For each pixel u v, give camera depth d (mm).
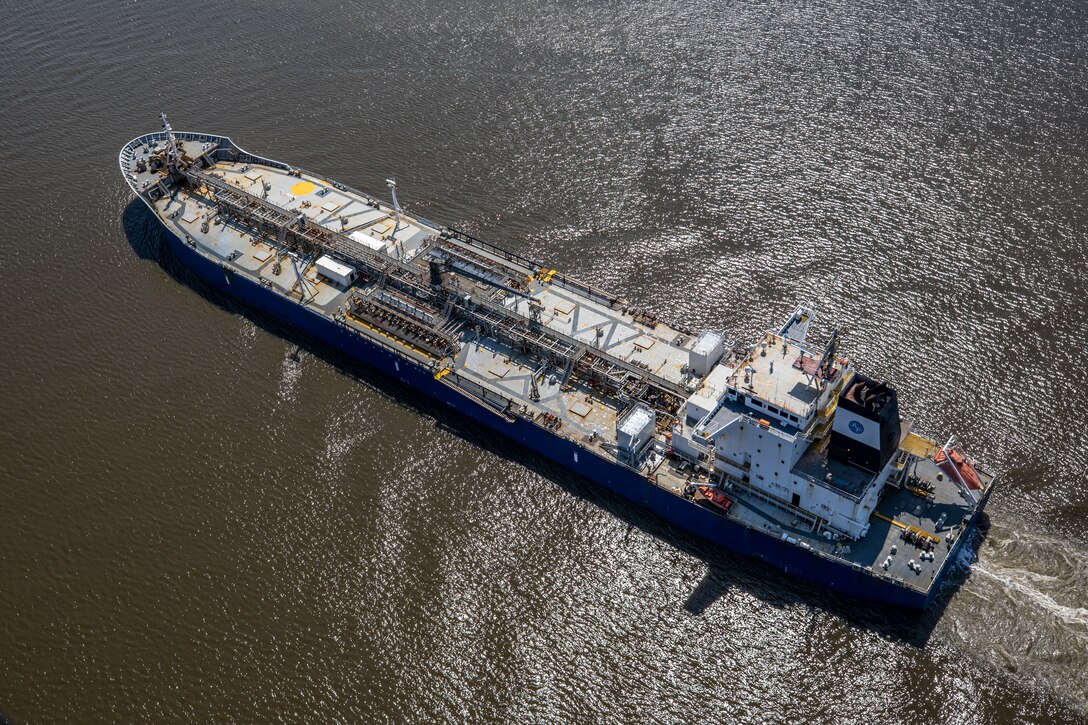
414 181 137625
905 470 90812
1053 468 95250
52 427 105438
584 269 122312
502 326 110625
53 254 129625
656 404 101938
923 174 132500
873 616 85062
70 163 144750
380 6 179375
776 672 81250
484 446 103062
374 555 91562
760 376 88062
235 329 119062
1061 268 117062
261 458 101438
